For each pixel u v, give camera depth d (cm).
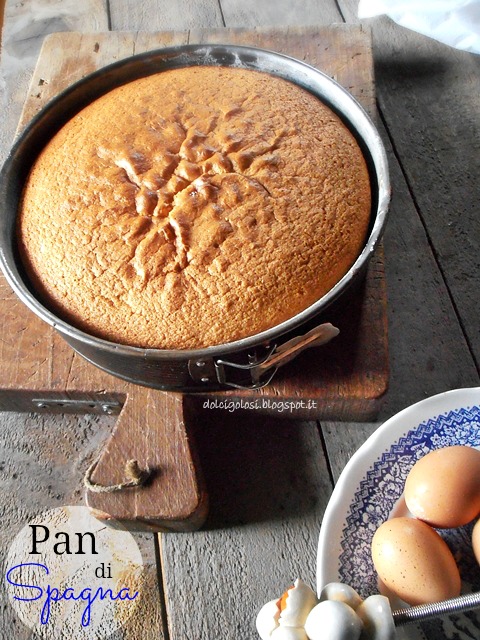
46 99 60
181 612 43
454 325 53
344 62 60
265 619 34
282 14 73
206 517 46
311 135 43
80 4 76
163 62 50
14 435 50
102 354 39
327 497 46
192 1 75
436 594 35
